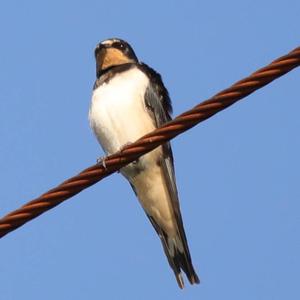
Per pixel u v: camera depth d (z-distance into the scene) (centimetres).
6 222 748
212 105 755
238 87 743
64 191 771
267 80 738
